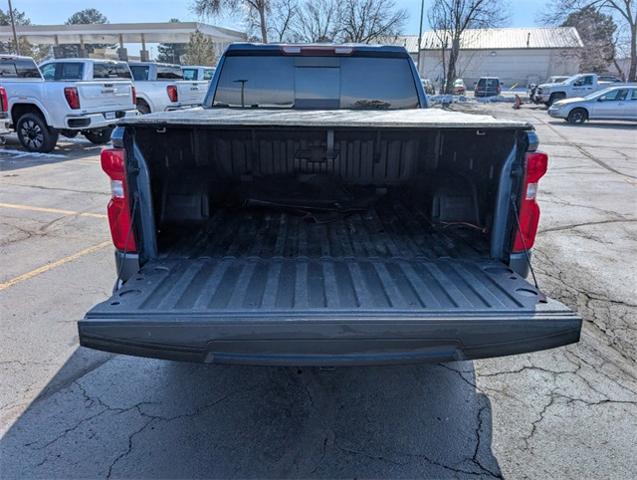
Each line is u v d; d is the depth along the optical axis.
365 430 2.47
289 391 2.79
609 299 3.96
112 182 2.47
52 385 2.80
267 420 2.54
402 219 3.54
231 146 3.73
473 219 3.09
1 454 2.27
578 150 12.80
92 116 10.47
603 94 19.03
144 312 2.02
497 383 2.88
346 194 3.76
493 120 2.52
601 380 2.91
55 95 10.06
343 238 3.17
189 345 1.98
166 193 3.02
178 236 3.10
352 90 4.07
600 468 2.23
